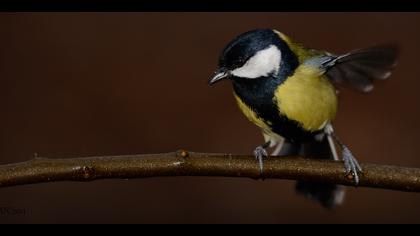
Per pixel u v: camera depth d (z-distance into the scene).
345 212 11.34
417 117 12.73
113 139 12.62
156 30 14.72
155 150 12.49
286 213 11.41
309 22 14.68
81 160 5.71
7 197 11.27
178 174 5.83
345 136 12.45
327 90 6.84
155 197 11.63
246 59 6.65
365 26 14.39
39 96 13.24
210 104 13.23
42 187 11.46
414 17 14.41
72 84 13.52
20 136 12.56
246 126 12.84
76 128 12.74
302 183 7.85
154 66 13.95
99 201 11.44
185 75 13.76
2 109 12.97
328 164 5.99
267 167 5.94
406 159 12.11
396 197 11.41
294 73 6.68
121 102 13.23
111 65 13.93
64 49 14.17
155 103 13.24
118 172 5.73
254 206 11.55
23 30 14.51
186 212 11.48
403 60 13.57
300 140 7.23
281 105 6.72
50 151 12.36
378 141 12.36
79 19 14.86
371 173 5.90
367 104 12.91
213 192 11.76
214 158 5.89
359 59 6.73
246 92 6.82
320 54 6.97
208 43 14.47
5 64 13.77
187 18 14.99
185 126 12.88
